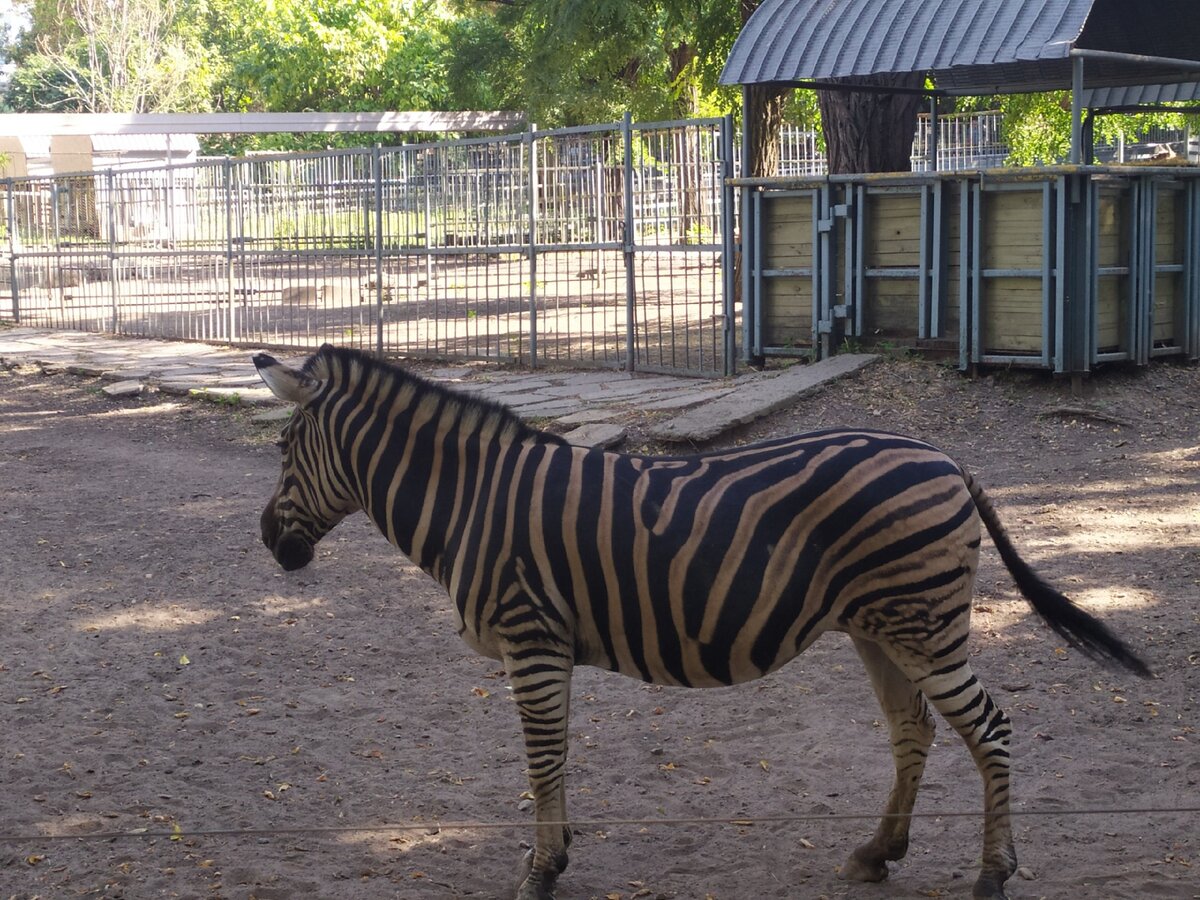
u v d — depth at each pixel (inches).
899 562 143.3
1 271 908.0
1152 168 418.9
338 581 299.7
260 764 204.2
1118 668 227.5
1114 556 288.5
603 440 375.2
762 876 165.8
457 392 157.9
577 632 151.0
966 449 376.2
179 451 441.4
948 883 162.2
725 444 378.0
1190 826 174.7
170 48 2004.2
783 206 465.1
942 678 145.7
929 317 435.8
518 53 1138.7
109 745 211.8
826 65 437.7
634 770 199.0
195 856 173.2
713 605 144.8
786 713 219.1
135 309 751.7
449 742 212.2
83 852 174.2
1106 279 419.2
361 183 604.1
